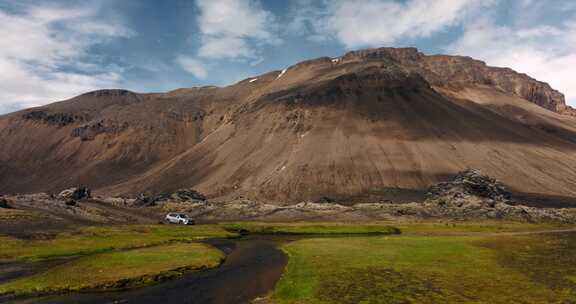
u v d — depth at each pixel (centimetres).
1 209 10569
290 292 4028
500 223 14688
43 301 3962
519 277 4459
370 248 6606
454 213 16800
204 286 4512
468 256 5728
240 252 6950
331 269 4931
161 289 4394
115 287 4484
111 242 7588
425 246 6769
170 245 7306
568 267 4969
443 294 3834
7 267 5556
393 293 3884
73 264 5431
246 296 4084
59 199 15012
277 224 12769
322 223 14038
